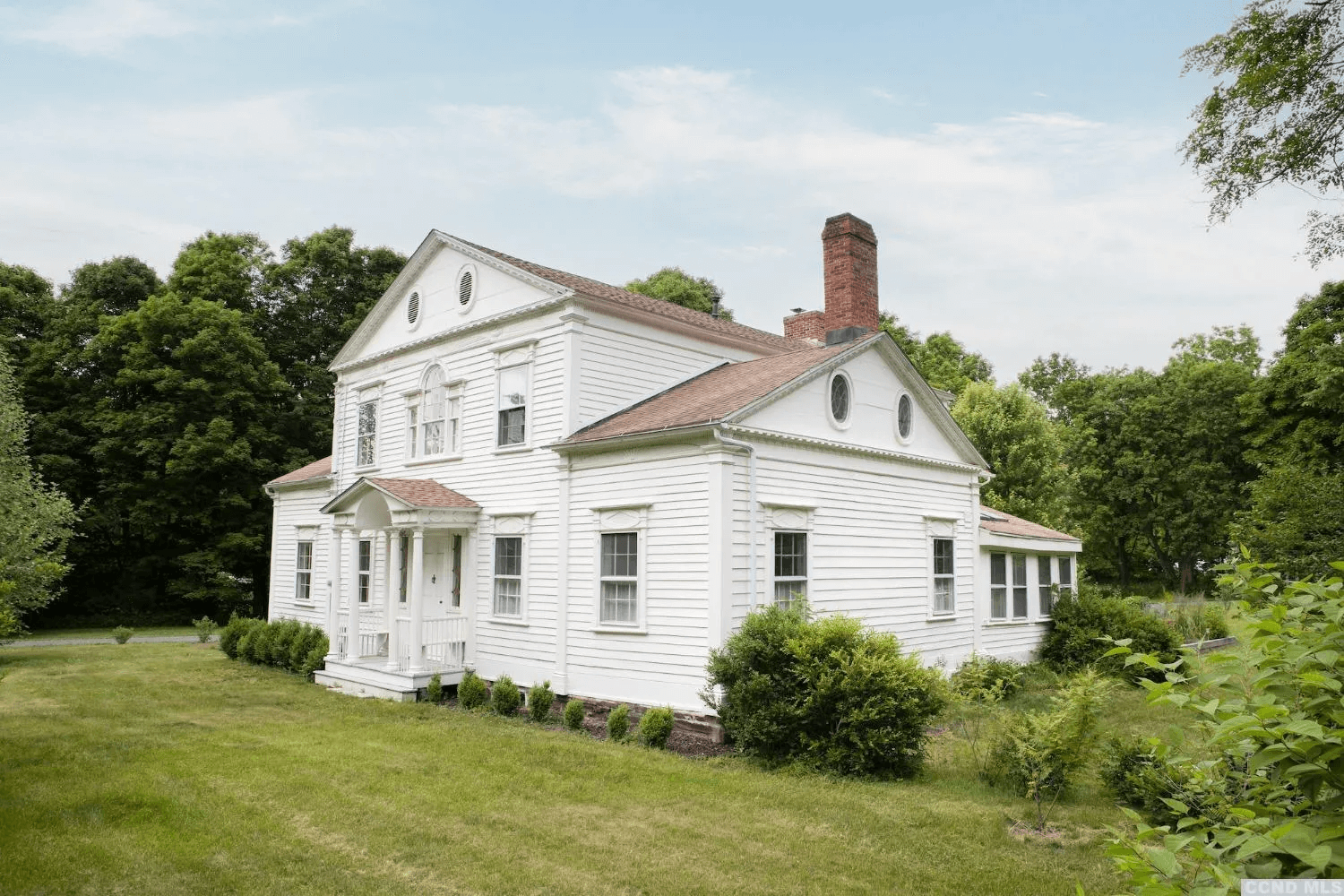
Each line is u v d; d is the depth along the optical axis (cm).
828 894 721
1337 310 3147
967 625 1936
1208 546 4594
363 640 1988
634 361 1770
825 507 1566
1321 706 307
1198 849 313
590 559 1566
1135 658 378
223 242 3962
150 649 2602
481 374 1875
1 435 2186
